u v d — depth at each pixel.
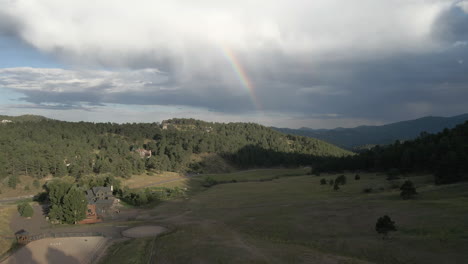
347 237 60.38
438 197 77.25
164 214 102.94
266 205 101.94
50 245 70.75
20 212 99.62
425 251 48.03
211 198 130.25
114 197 122.12
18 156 161.75
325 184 135.62
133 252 62.19
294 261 51.66
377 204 79.12
